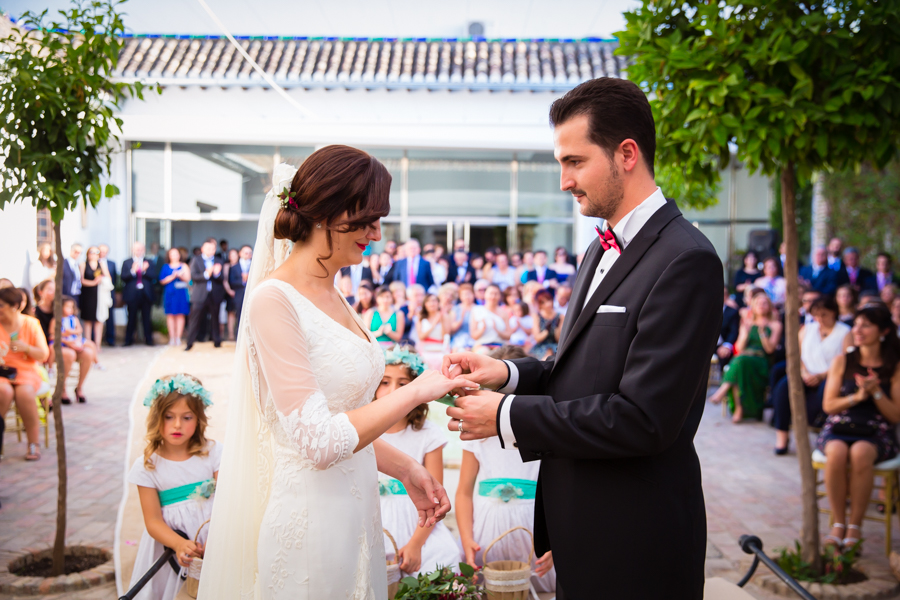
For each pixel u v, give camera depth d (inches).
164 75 427.8
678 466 61.1
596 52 474.9
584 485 61.2
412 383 59.1
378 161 62.3
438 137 464.1
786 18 106.1
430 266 378.3
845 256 397.1
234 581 62.9
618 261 61.6
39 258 273.3
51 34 122.3
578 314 67.8
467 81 438.3
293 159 482.9
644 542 59.2
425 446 112.1
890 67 107.7
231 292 401.4
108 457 203.3
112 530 147.6
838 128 111.4
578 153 61.2
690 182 131.8
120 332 453.1
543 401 57.9
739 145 115.3
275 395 56.3
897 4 103.0
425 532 102.8
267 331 57.3
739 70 107.5
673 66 112.2
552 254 501.7
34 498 168.6
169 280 404.8
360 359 61.5
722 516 167.9
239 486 63.3
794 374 131.7
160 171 477.1
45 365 267.7
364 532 62.1
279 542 59.2
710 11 110.2
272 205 63.9
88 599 118.7
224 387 172.6
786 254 130.0
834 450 143.6
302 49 462.6
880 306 146.1
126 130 445.4
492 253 422.0
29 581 122.9
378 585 64.2
